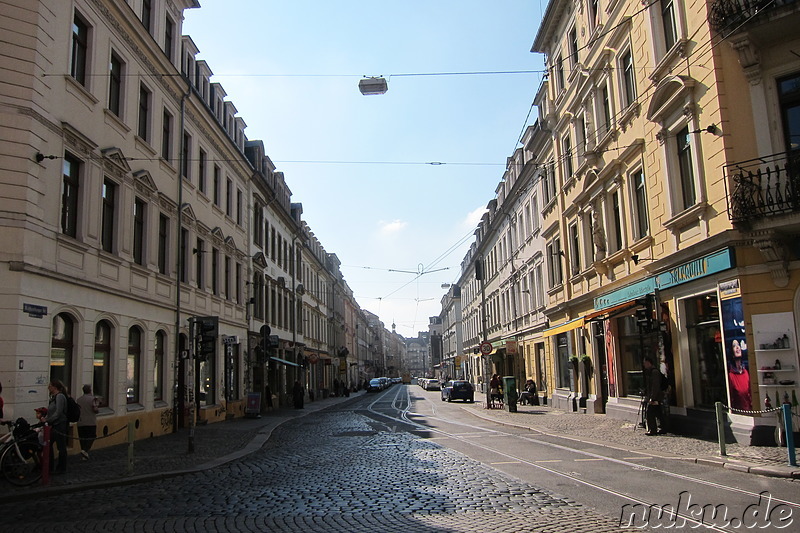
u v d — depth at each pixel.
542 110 29.84
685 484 9.09
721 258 13.18
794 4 11.91
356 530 6.89
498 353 45.81
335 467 12.10
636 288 18.22
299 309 47.09
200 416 23.47
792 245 12.30
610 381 21.28
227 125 29.97
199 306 23.73
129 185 17.50
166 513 8.09
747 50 12.82
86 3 15.19
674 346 15.93
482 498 8.46
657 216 16.62
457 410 32.44
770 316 12.41
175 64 21.91
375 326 132.50
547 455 12.85
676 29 15.16
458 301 80.81
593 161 21.66
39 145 12.96
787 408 10.14
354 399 52.53
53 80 13.57
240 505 8.53
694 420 14.72
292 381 42.97
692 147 14.52
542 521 7.00
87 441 13.33
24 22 12.91
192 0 23.08
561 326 23.78
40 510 8.50
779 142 12.62
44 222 13.06
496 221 44.22
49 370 13.02
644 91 17.05
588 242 23.48
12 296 12.01
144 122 19.28
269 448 16.22
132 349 17.86
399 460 12.80
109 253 16.06
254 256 32.53
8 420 11.58
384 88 14.64
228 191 29.16
